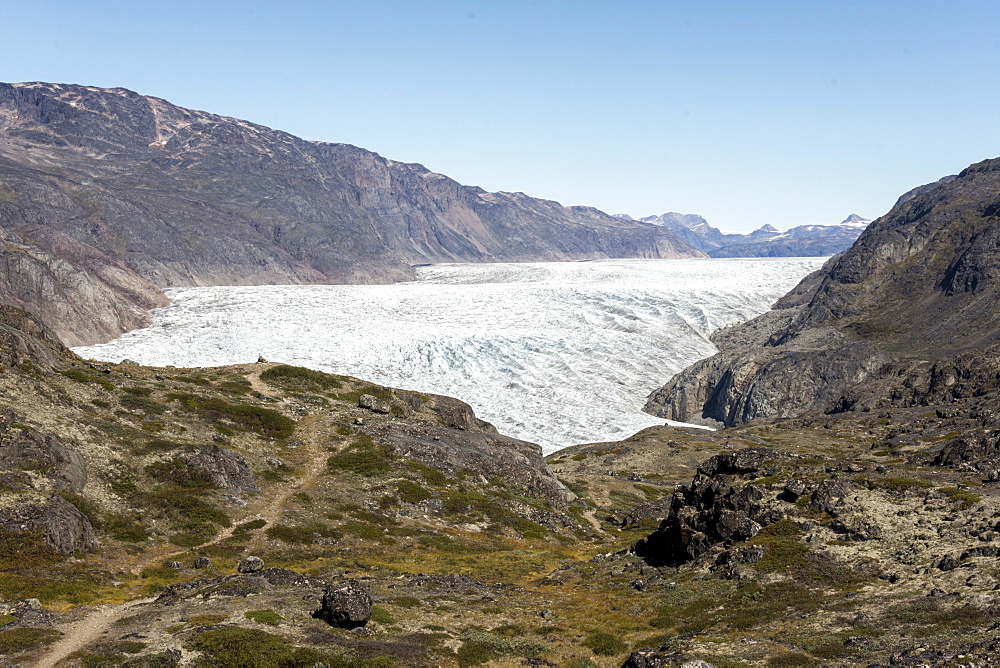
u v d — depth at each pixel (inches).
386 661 1209.4
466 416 4138.8
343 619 1381.6
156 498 2245.3
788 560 1592.0
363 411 3612.2
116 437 2519.7
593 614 1563.7
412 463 3078.2
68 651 1184.2
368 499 2694.4
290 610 1441.9
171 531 2124.8
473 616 1568.7
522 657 1306.6
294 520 2386.8
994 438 2549.2
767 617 1355.8
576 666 1242.0
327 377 3944.4
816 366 7170.3
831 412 6018.7
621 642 1365.7
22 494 1895.9
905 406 5310.0
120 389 3014.3
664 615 1502.2
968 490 1772.9
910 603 1246.9
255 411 3238.2
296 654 1176.2
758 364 7819.9
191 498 2319.1
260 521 2326.5
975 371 5137.8
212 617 1360.7
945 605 1202.0
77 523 1891.0
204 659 1143.0
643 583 1782.7
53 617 1375.5
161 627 1309.1
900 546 1546.5
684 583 1685.5
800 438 4773.6
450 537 2539.4
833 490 1815.9
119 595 1604.3
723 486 2015.3
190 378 3550.7
